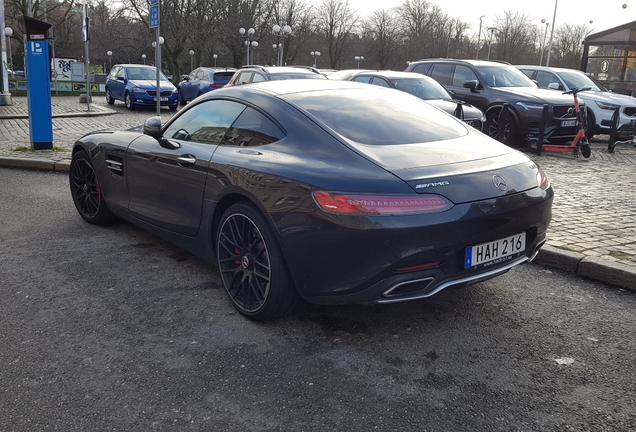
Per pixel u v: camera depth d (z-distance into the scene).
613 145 11.11
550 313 3.50
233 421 2.37
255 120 3.53
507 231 2.96
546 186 3.26
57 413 2.41
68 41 58.81
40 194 6.68
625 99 12.00
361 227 2.67
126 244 4.80
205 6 42.56
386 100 3.81
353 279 2.78
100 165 4.97
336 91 3.79
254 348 3.01
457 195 2.77
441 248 2.73
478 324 3.33
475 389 2.64
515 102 10.60
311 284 2.95
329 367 2.82
